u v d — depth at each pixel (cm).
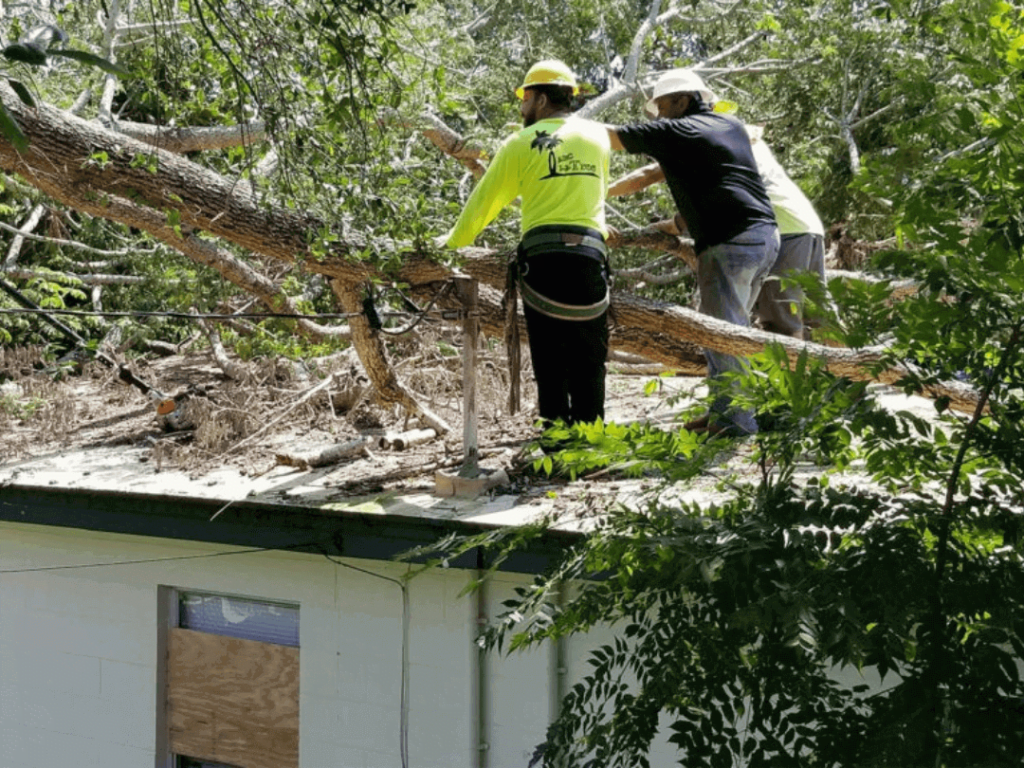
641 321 915
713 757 446
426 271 873
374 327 895
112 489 862
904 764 390
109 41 1174
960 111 430
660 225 1131
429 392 1136
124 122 1098
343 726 838
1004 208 435
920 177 446
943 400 454
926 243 476
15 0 869
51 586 955
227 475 909
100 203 858
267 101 786
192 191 841
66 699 952
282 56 749
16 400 1195
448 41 1284
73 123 815
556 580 519
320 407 1134
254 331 1184
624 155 1609
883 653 401
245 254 1270
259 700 886
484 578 563
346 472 905
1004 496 471
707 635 462
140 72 806
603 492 791
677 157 903
